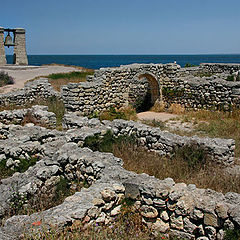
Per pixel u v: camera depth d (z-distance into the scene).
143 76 21.45
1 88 26.14
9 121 14.12
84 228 5.29
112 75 18.55
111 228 5.63
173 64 21.73
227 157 9.56
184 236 5.55
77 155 7.93
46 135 10.10
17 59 39.66
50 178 7.61
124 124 11.52
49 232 4.80
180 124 16.83
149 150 10.80
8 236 4.64
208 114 18.17
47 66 42.91
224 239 5.13
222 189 7.54
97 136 10.45
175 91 21.09
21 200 6.86
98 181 6.61
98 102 17.73
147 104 22.80
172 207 5.66
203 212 5.36
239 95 17.83
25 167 8.86
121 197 6.21
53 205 7.08
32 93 20.83
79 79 31.11
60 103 19.53
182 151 9.76
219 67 29.67
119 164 7.93
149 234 5.80
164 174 8.43
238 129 14.42
